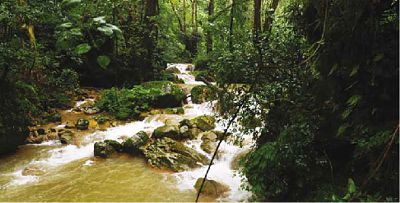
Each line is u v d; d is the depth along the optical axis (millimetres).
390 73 4168
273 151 5000
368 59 4383
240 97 5953
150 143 7926
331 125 5027
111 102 10789
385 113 4312
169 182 6445
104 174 6852
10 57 7754
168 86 11352
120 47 13430
